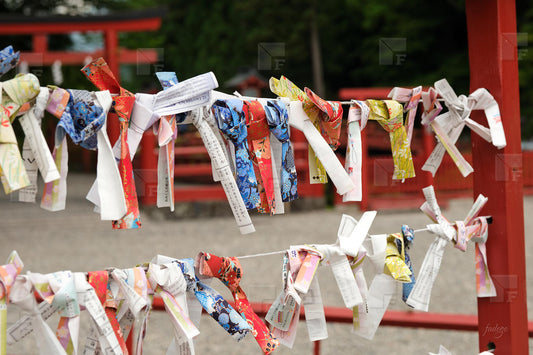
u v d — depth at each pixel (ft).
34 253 28.30
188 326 4.32
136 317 4.21
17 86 3.86
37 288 3.87
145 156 33.09
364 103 5.12
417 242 29.45
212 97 4.59
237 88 61.72
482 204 5.82
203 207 40.42
